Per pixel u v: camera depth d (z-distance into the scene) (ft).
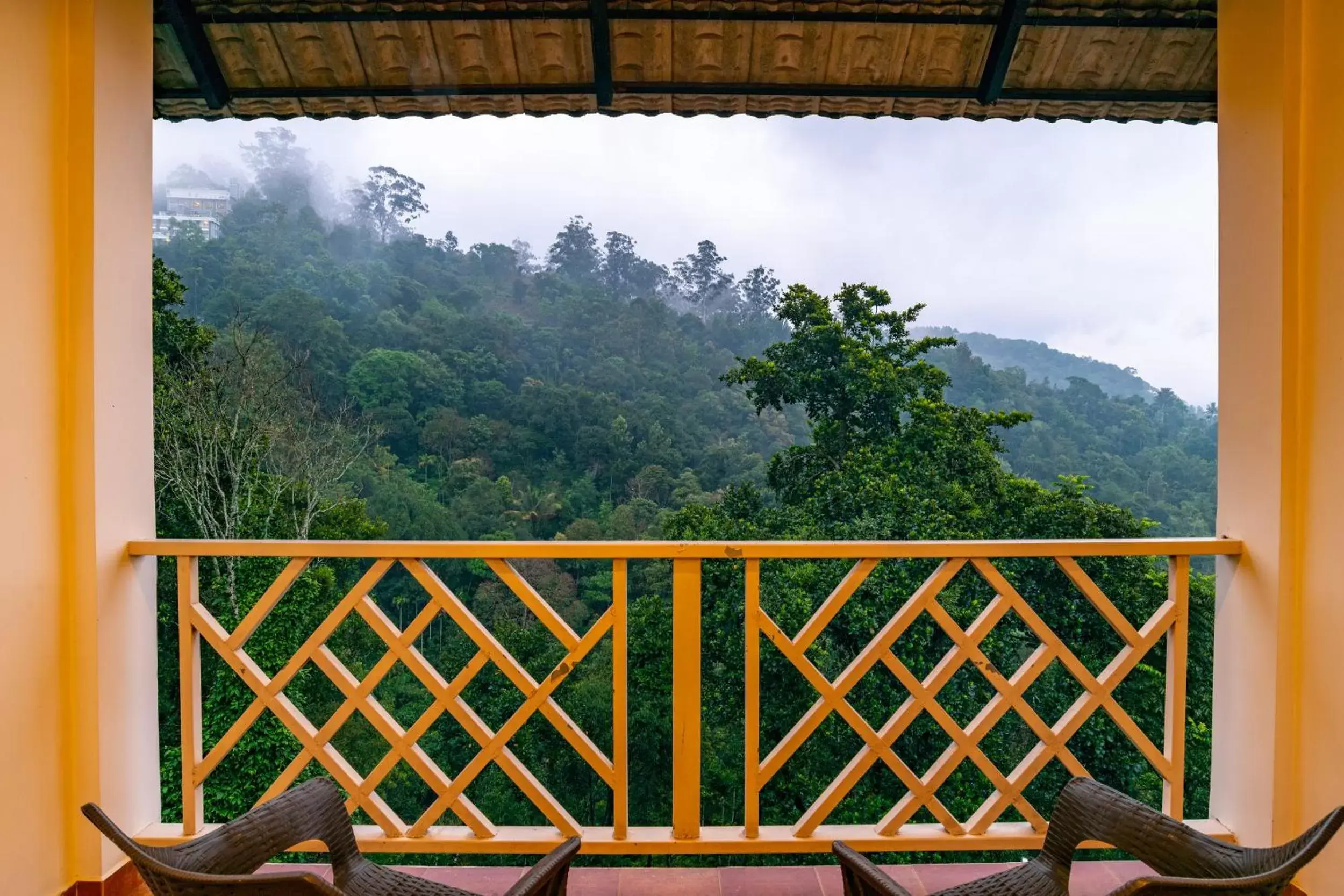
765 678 42.04
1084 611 41.39
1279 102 6.54
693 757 6.84
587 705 55.16
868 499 51.34
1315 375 6.38
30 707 6.07
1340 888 6.13
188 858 3.72
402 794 56.54
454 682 6.83
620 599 6.76
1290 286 6.54
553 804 6.95
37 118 6.16
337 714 6.87
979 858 33.24
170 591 45.14
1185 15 8.80
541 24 9.16
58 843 6.36
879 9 8.96
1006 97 10.01
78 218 6.49
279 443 61.62
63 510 6.46
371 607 6.84
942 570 6.89
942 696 40.14
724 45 9.51
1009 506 52.29
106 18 6.64
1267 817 6.72
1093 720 40.52
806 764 41.09
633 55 9.64
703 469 87.30
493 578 69.72
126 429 6.90
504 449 98.58
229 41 9.35
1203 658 39.70
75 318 6.48
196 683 7.14
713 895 6.74
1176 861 4.16
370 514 77.46
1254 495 6.88
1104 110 10.30
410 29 9.25
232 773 45.09
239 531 57.11
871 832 7.06
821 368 61.31
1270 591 6.68
